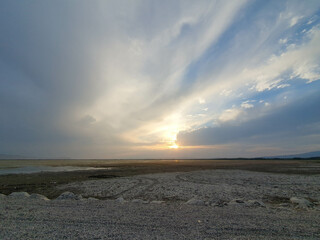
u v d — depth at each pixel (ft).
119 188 70.54
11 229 21.88
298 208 36.86
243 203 38.60
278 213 29.22
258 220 25.25
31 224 23.58
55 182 86.48
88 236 19.88
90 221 24.68
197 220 25.20
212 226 22.88
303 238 19.47
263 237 19.61
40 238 19.39
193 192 60.80
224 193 58.85
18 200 39.55
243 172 135.54
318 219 25.89
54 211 29.78
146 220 25.08
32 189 69.87
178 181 89.04
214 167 194.18
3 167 190.60
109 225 23.17
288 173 126.00
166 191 63.31
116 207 32.81
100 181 89.56
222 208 32.83
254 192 60.23
